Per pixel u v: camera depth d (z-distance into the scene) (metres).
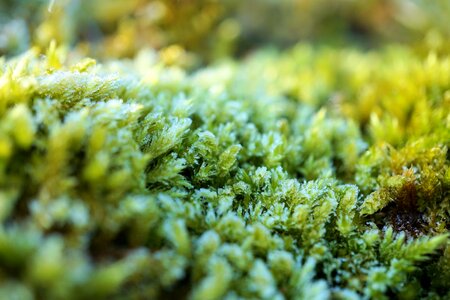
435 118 0.11
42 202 0.07
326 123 0.11
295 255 0.08
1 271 0.07
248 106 0.11
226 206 0.09
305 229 0.09
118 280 0.07
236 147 0.09
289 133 0.11
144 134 0.09
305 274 0.08
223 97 0.11
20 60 0.09
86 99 0.08
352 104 0.12
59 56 0.10
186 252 0.08
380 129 0.11
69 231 0.07
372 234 0.09
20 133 0.08
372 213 0.09
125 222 0.08
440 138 0.10
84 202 0.08
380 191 0.09
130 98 0.09
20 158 0.08
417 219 0.09
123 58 0.13
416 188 0.09
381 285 0.08
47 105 0.08
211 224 0.08
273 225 0.09
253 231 0.08
